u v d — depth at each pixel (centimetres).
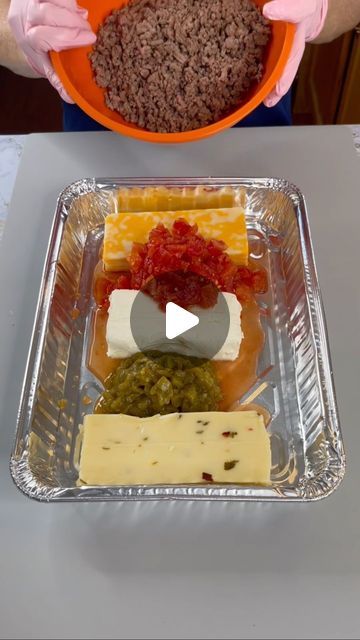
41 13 89
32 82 226
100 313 100
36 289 100
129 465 77
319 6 101
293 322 96
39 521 78
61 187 112
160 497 73
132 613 71
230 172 112
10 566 75
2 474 82
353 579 73
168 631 70
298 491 75
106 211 110
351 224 106
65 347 95
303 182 111
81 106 87
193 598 72
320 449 80
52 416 87
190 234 96
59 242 99
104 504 79
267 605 72
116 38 97
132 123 99
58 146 118
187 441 79
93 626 71
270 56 93
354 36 157
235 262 100
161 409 84
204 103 96
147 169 113
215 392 88
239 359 94
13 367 92
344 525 77
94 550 76
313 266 94
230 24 95
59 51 91
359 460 82
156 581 74
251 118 121
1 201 116
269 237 108
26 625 71
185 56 95
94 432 80
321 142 117
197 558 75
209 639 69
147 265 94
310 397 86
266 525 77
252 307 99
